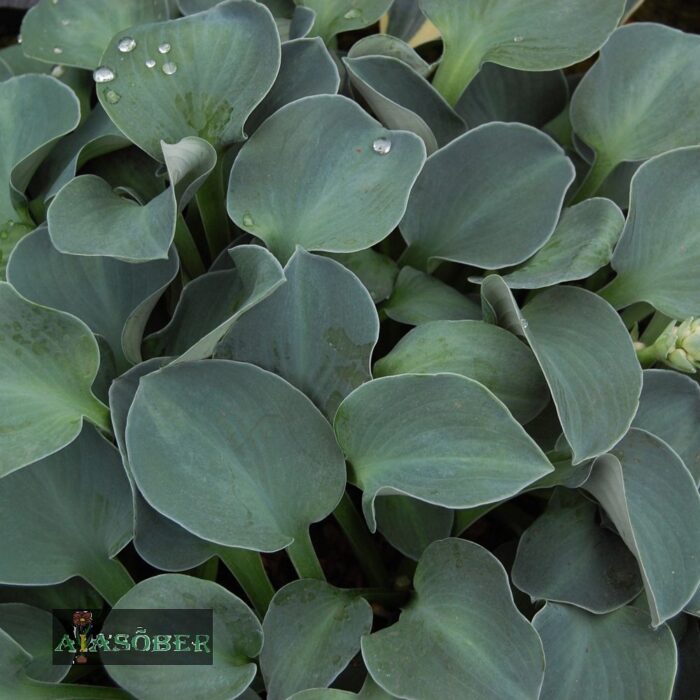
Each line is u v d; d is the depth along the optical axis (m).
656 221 0.52
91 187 0.51
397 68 0.54
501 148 0.53
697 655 0.51
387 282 0.53
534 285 0.50
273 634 0.47
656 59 0.55
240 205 0.51
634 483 0.49
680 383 0.51
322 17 0.56
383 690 0.47
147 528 0.48
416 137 0.51
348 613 0.48
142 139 0.51
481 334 0.50
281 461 0.48
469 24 0.55
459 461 0.47
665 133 0.55
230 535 0.47
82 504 0.50
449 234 0.53
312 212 0.51
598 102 0.55
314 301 0.49
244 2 0.52
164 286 0.50
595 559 0.50
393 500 0.52
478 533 0.56
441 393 0.47
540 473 0.46
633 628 0.49
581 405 0.48
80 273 0.52
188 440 0.48
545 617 0.48
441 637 0.47
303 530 0.49
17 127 0.54
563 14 0.54
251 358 0.50
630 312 0.55
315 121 0.51
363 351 0.49
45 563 0.49
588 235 0.51
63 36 0.57
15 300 0.49
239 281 0.50
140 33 0.52
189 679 0.47
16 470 0.49
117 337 0.52
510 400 0.49
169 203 0.49
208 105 0.52
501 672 0.46
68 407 0.49
